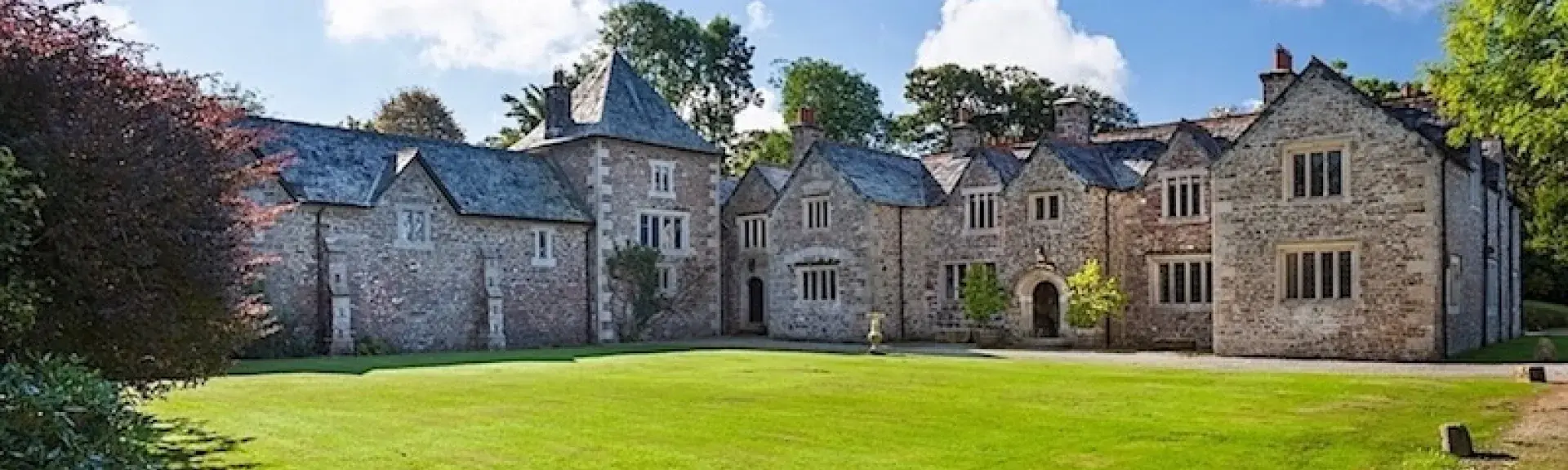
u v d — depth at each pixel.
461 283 27.72
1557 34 12.95
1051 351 25.20
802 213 31.38
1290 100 22.62
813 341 30.47
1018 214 28.34
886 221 30.12
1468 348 23.11
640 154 32.12
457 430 10.61
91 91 7.00
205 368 8.32
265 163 9.32
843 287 30.22
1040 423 11.20
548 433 10.41
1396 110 22.77
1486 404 12.83
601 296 30.70
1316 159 22.28
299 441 9.85
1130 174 28.03
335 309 24.62
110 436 5.45
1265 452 9.34
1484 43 13.67
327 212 25.03
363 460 8.88
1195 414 12.00
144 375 7.83
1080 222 27.09
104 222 6.79
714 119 51.94
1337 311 21.78
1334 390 14.46
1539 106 13.07
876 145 56.41
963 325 29.41
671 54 49.59
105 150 6.73
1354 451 9.36
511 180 29.91
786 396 13.79
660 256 32.38
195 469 8.42
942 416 11.80
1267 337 22.66
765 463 8.82
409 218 26.72
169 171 7.14
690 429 10.73
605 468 8.58
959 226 29.67
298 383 15.55
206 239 7.60
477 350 27.23
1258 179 22.95
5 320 6.17
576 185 31.48
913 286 30.47
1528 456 9.06
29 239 6.29
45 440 5.17
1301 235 22.30
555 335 29.88
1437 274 20.67
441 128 52.50
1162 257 26.19
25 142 6.45
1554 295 42.12
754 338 32.34
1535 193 41.34
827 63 54.31
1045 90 53.62
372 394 13.91
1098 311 26.16
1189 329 25.64
